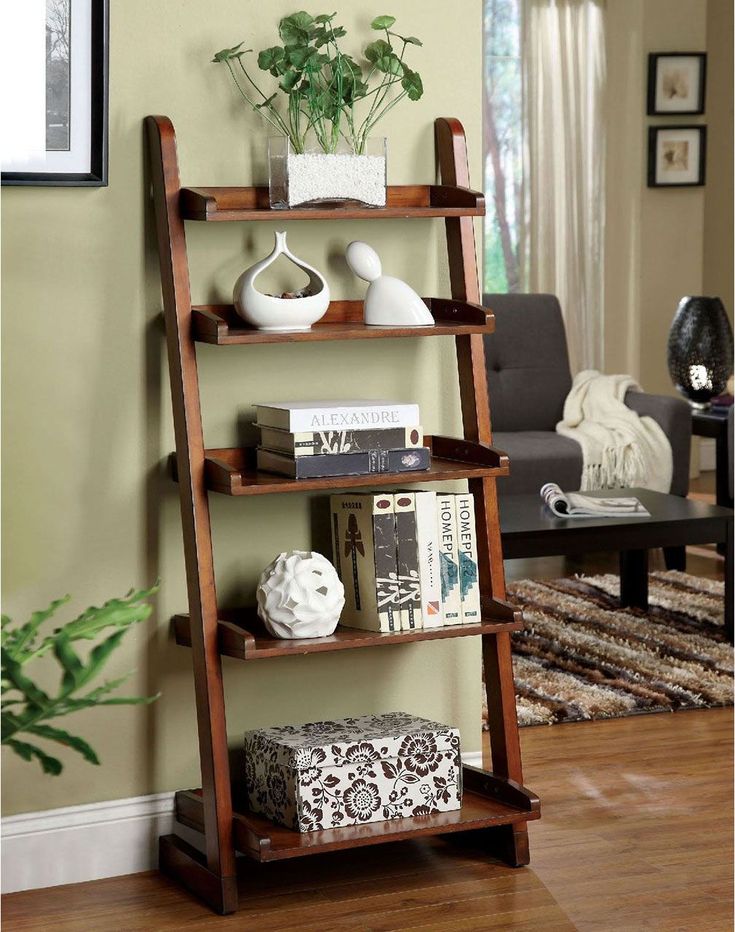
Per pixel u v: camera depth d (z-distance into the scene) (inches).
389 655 106.4
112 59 92.1
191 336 90.4
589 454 207.2
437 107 103.6
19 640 37.8
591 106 284.0
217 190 95.4
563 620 169.0
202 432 91.7
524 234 283.3
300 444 91.6
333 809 92.2
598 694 139.3
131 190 93.7
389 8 101.2
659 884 94.4
